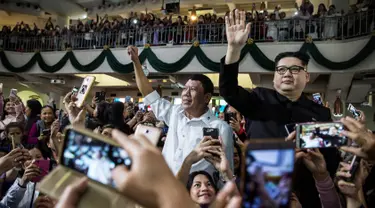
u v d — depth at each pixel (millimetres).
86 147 524
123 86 14484
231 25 1648
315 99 4020
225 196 527
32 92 16172
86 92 2496
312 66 9461
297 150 1146
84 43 12680
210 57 10727
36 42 13289
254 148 532
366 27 8836
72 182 503
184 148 2174
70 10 15555
